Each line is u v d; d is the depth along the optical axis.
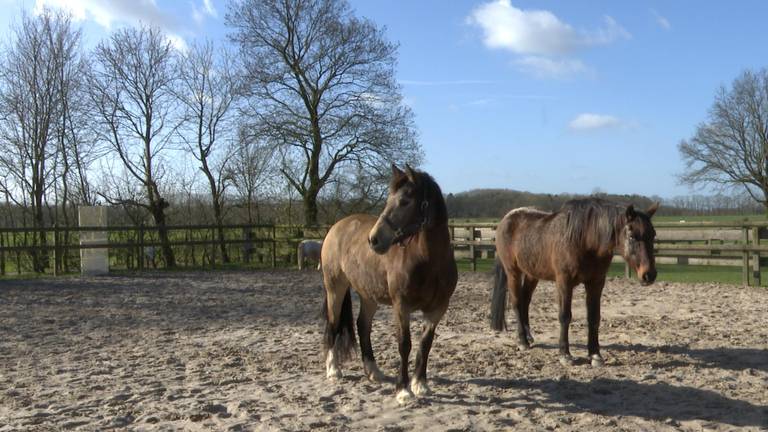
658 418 4.50
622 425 4.37
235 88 21.34
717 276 15.37
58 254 18.19
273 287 14.26
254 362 6.54
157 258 20.78
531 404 4.89
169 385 5.60
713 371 5.84
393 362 6.43
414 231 4.68
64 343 7.75
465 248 19.16
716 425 4.33
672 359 6.33
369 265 5.23
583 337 7.64
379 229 4.68
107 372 6.16
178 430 4.34
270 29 20.67
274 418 4.57
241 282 15.45
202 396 5.22
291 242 20.92
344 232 5.75
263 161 22.81
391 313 9.92
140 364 6.51
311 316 9.84
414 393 5.07
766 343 7.05
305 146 21.23
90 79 20.16
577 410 4.74
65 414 4.73
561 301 6.24
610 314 9.41
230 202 23.33
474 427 4.36
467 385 5.46
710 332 7.78
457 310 10.23
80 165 20.44
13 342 7.82
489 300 11.46
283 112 20.91
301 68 20.77
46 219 21.55
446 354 6.77
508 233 7.13
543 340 7.51
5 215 20.77
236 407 4.84
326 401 5.04
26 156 19.34
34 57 19.16
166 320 9.52
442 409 4.77
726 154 30.30
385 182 21.38
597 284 6.20
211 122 22.39
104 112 20.38
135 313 10.26
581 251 6.00
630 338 7.49
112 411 4.79
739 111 30.02
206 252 21.62
